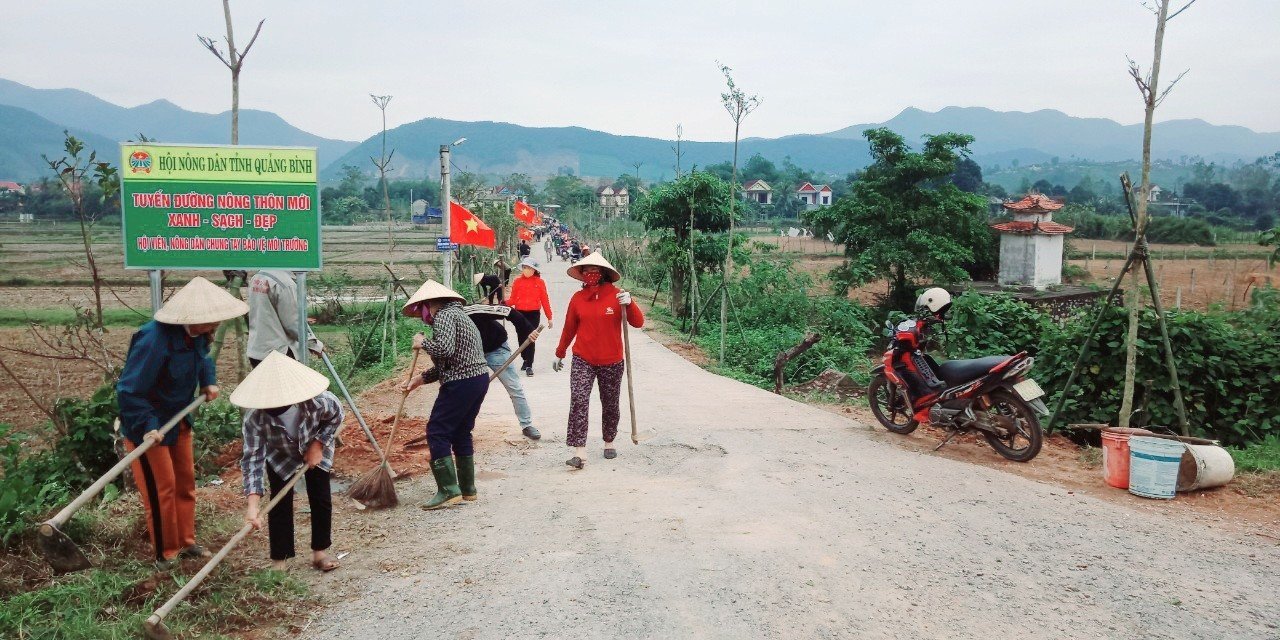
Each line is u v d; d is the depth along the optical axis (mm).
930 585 4578
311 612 4281
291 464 4746
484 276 12750
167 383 4812
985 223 31250
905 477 6895
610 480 6746
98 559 4902
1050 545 5293
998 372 7594
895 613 4199
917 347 8414
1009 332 12109
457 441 6129
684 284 23109
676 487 6516
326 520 4855
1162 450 6461
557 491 6414
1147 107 7953
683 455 7578
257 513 4438
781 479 6746
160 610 3766
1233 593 4562
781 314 20641
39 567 4746
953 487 6621
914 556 5027
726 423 9156
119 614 4184
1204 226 71938
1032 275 30000
